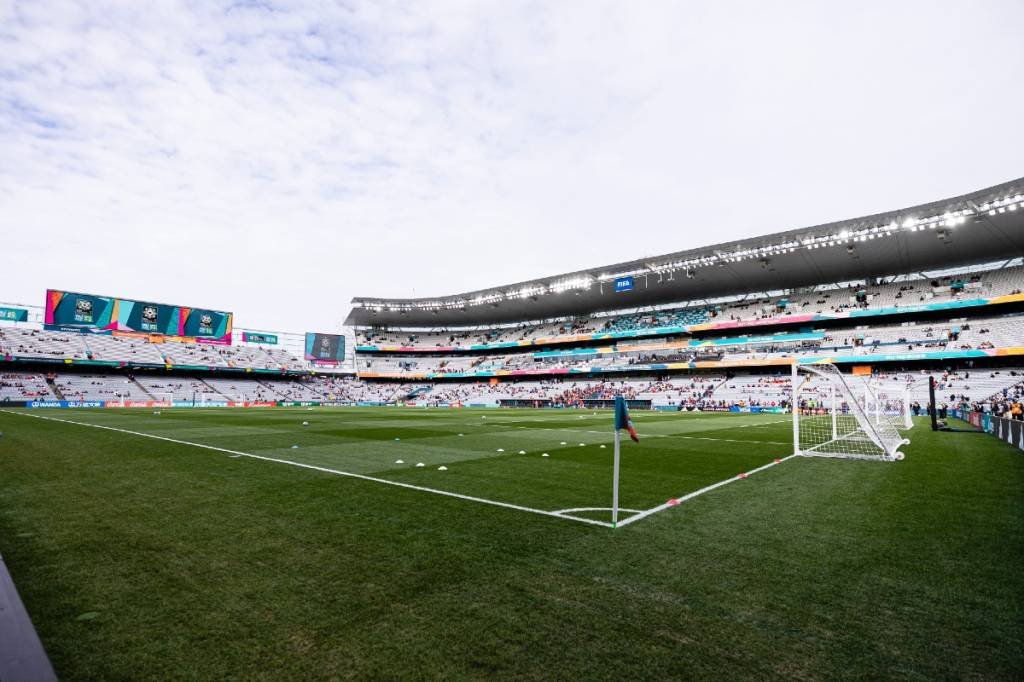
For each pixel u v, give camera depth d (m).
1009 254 45.03
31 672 2.17
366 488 8.67
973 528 6.29
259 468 10.71
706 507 7.44
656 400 54.81
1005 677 3.00
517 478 9.83
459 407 58.59
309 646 3.30
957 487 9.05
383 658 3.16
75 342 54.47
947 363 44.41
